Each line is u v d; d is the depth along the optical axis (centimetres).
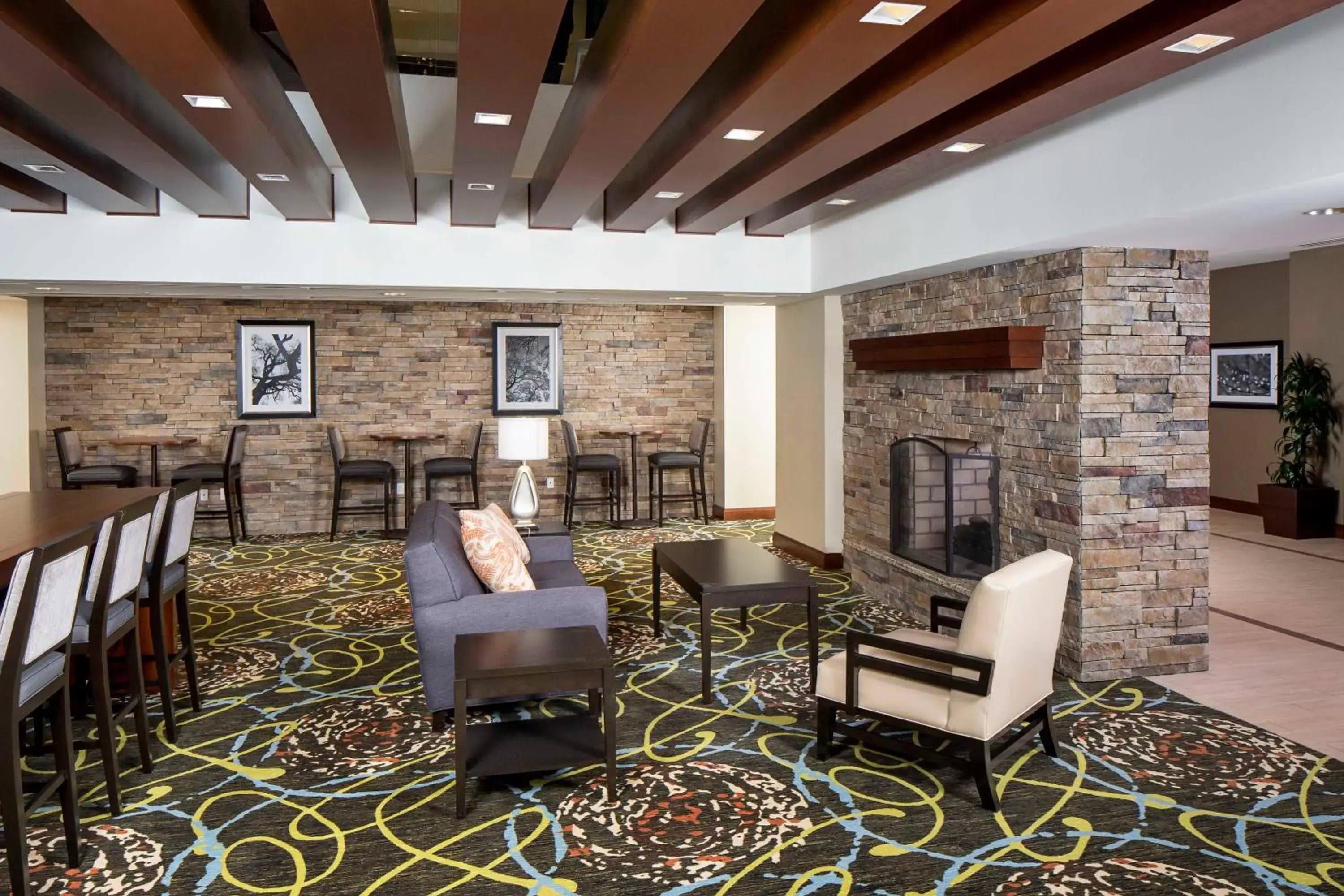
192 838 293
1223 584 636
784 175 420
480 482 928
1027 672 324
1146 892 258
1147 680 439
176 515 379
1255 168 297
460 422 919
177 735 378
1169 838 289
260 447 880
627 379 963
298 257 567
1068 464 434
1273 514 809
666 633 534
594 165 401
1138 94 346
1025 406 464
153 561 365
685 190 450
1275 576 658
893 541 585
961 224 463
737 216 545
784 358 774
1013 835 292
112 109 322
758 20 294
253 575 700
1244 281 920
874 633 525
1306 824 298
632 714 402
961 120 354
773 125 334
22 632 238
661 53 266
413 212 543
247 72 314
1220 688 429
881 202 544
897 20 239
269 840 291
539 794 324
